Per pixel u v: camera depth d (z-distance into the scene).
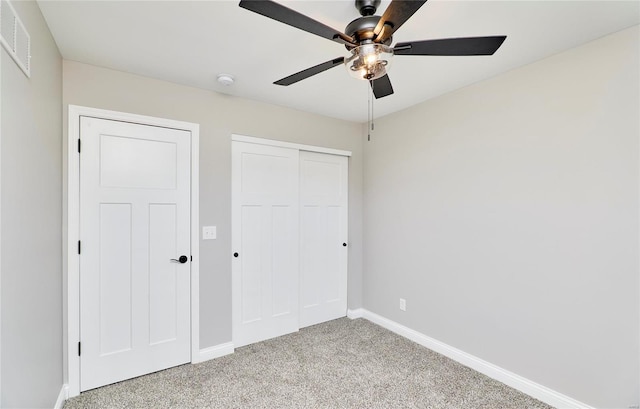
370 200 3.50
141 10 1.56
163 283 2.41
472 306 2.47
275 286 3.04
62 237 2.04
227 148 2.71
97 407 1.96
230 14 1.59
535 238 2.09
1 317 1.15
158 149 2.40
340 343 2.90
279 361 2.55
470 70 2.21
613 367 1.75
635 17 1.59
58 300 1.95
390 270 3.23
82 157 2.12
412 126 2.99
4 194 1.17
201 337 2.56
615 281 1.74
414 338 2.94
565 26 1.68
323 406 1.98
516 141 2.19
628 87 1.69
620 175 1.72
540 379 2.06
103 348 2.18
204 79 2.40
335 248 3.52
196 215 2.54
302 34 1.78
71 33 1.77
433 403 2.01
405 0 1.08
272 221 3.02
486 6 1.51
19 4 1.30
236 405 1.98
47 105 1.72
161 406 1.97
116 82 2.23
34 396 1.50
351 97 2.77
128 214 2.28
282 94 2.71
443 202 2.70
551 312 2.01
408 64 2.12
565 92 1.94
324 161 3.42
